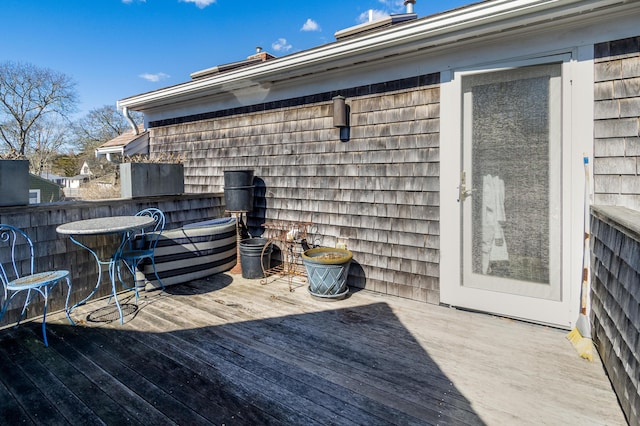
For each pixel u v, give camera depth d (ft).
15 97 69.05
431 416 5.68
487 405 5.94
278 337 8.50
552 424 5.49
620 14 7.85
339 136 12.26
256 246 13.08
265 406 5.94
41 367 7.18
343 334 8.66
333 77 12.30
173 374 6.92
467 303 10.09
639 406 5.00
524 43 8.97
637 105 7.82
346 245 12.29
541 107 8.87
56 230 8.93
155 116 18.81
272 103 14.08
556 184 8.77
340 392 6.32
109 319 9.55
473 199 9.87
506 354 7.66
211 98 16.10
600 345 7.34
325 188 12.70
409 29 9.27
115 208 11.34
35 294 9.61
